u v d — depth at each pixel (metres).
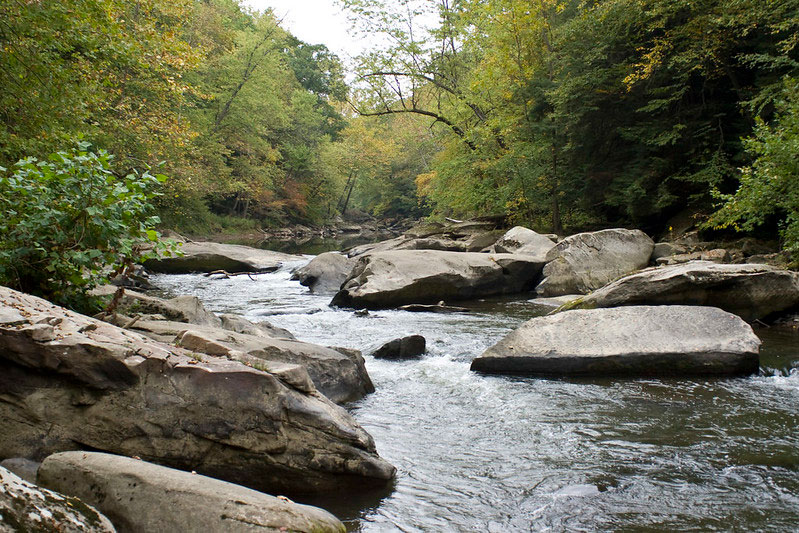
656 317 8.06
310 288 17.06
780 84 16.25
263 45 43.31
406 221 71.62
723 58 19.38
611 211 26.25
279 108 49.69
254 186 46.50
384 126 68.62
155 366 4.36
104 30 12.38
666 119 21.38
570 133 23.39
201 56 15.44
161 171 20.06
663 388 7.01
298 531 3.11
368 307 13.63
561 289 15.17
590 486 4.44
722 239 19.16
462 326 11.06
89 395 4.25
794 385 7.08
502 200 26.28
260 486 4.30
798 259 12.34
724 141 20.31
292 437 4.36
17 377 4.21
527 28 26.00
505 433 5.64
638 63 21.80
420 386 7.30
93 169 6.41
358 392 6.86
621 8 21.06
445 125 33.84
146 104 18.14
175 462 4.21
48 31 11.43
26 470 3.86
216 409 4.31
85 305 7.03
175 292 16.31
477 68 28.34
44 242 6.48
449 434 5.63
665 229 22.39
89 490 3.33
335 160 65.12
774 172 11.93
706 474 4.65
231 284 18.61
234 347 6.15
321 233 61.09
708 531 3.79
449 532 3.81
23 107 11.71
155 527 3.11
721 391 6.86
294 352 6.48
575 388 7.07
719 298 10.30
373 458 4.52
